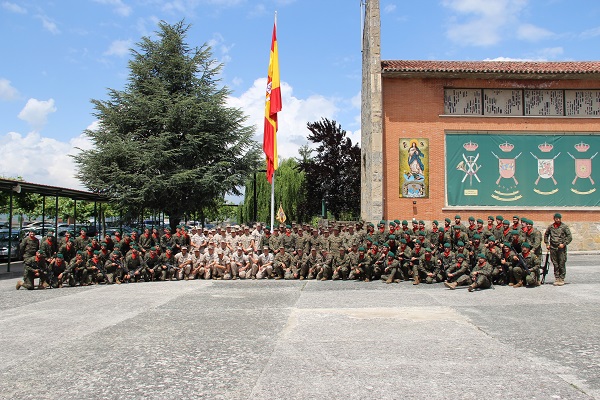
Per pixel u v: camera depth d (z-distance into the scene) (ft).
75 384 19.31
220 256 56.13
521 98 82.07
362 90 97.35
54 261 50.90
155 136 84.23
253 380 19.38
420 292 42.65
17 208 106.32
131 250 55.31
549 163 81.41
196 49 92.63
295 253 56.49
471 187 80.74
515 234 46.39
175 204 85.87
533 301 36.68
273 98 67.62
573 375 19.38
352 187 116.57
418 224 55.01
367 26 87.86
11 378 20.20
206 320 31.37
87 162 80.69
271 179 66.13
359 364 21.30
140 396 17.88
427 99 81.61
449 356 22.30
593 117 81.61
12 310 36.78
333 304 36.94
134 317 32.71
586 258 71.67
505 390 17.80
